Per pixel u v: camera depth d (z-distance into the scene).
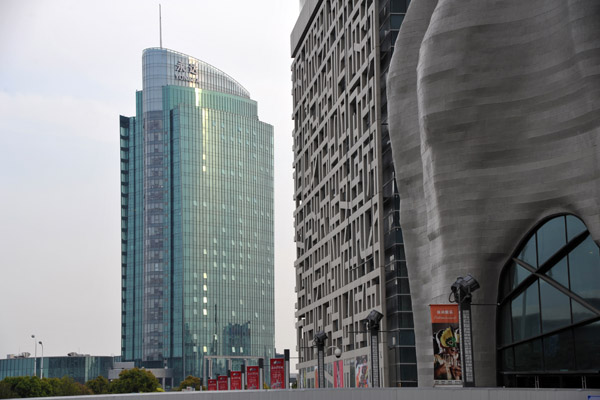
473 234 61.75
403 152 71.88
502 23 61.09
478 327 62.03
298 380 142.88
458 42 62.06
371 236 103.88
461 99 61.88
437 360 53.62
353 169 112.38
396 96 72.75
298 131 147.88
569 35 56.97
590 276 56.00
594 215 54.75
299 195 146.25
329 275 123.44
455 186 62.41
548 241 59.03
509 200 60.53
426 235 70.31
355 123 113.38
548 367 58.69
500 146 60.81
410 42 72.81
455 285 49.75
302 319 140.62
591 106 55.19
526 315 60.41
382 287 99.62
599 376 55.41
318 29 134.62
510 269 61.66
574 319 56.78
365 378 103.88
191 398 36.41
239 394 37.94
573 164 56.66
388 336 98.12
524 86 60.03
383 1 102.62
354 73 112.75
